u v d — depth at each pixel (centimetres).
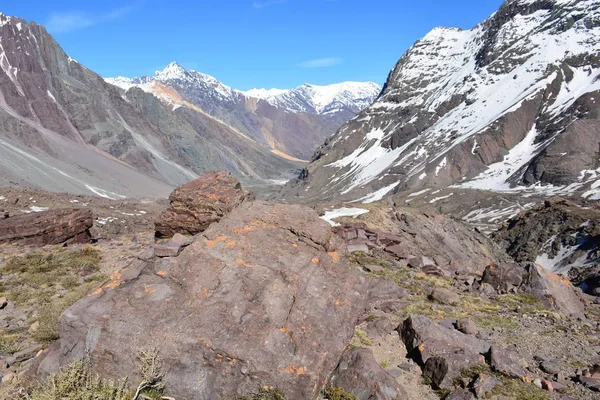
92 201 5828
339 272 1220
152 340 918
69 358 930
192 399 873
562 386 1028
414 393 988
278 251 1234
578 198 13000
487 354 1130
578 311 1902
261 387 870
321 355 934
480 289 1978
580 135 17688
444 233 4628
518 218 10706
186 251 1214
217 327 947
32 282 1669
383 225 3950
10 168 11244
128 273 1152
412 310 1528
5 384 938
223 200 2212
